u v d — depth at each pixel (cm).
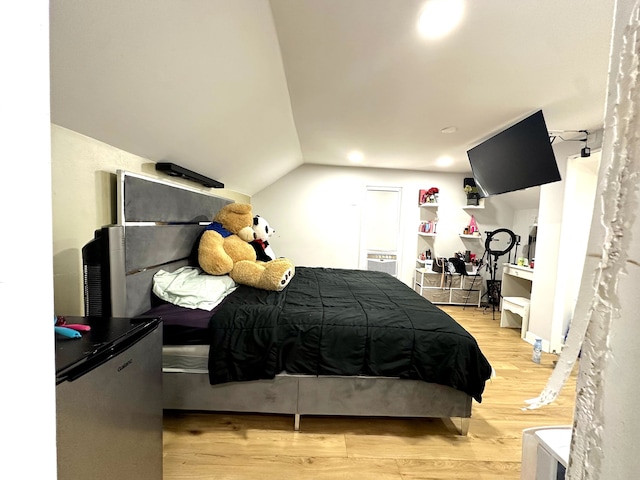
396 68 169
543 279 302
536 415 186
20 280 37
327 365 157
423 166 441
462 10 122
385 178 473
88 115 129
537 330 306
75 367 67
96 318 105
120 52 108
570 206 280
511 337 328
